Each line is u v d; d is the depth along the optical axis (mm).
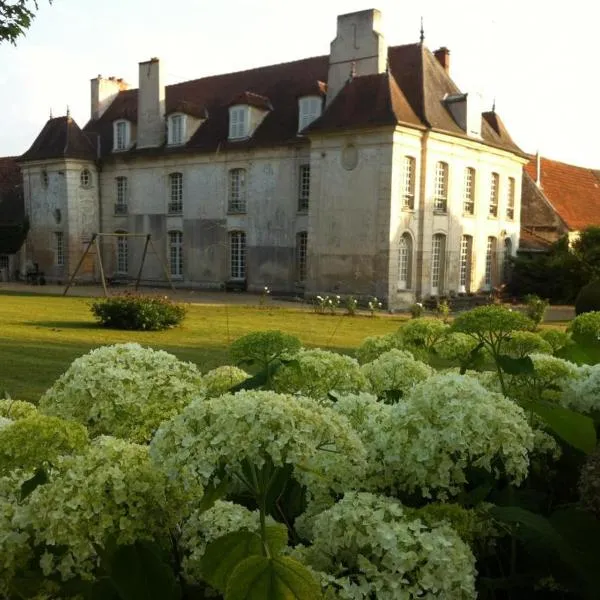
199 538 2143
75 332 16719
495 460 2529
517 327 3217
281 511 2467
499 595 2516
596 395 3143
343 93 29578
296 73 35312
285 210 32625
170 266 37656
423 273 29641
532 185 39438
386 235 28031
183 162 36406
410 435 2357
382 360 3738
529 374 3230
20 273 43406
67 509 1979
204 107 37312
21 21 9898
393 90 28531
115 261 40312
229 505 2213
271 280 33406
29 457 2043
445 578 1866
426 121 28812
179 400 2820
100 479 1985
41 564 1990
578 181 43281
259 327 19125
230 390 2949
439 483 2277
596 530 2146
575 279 32812
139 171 38562
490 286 34812
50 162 40281
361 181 28609
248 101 33688
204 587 2109
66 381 2855
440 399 2338
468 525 2160
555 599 2426
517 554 2553
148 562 1945
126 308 17891
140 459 2107
